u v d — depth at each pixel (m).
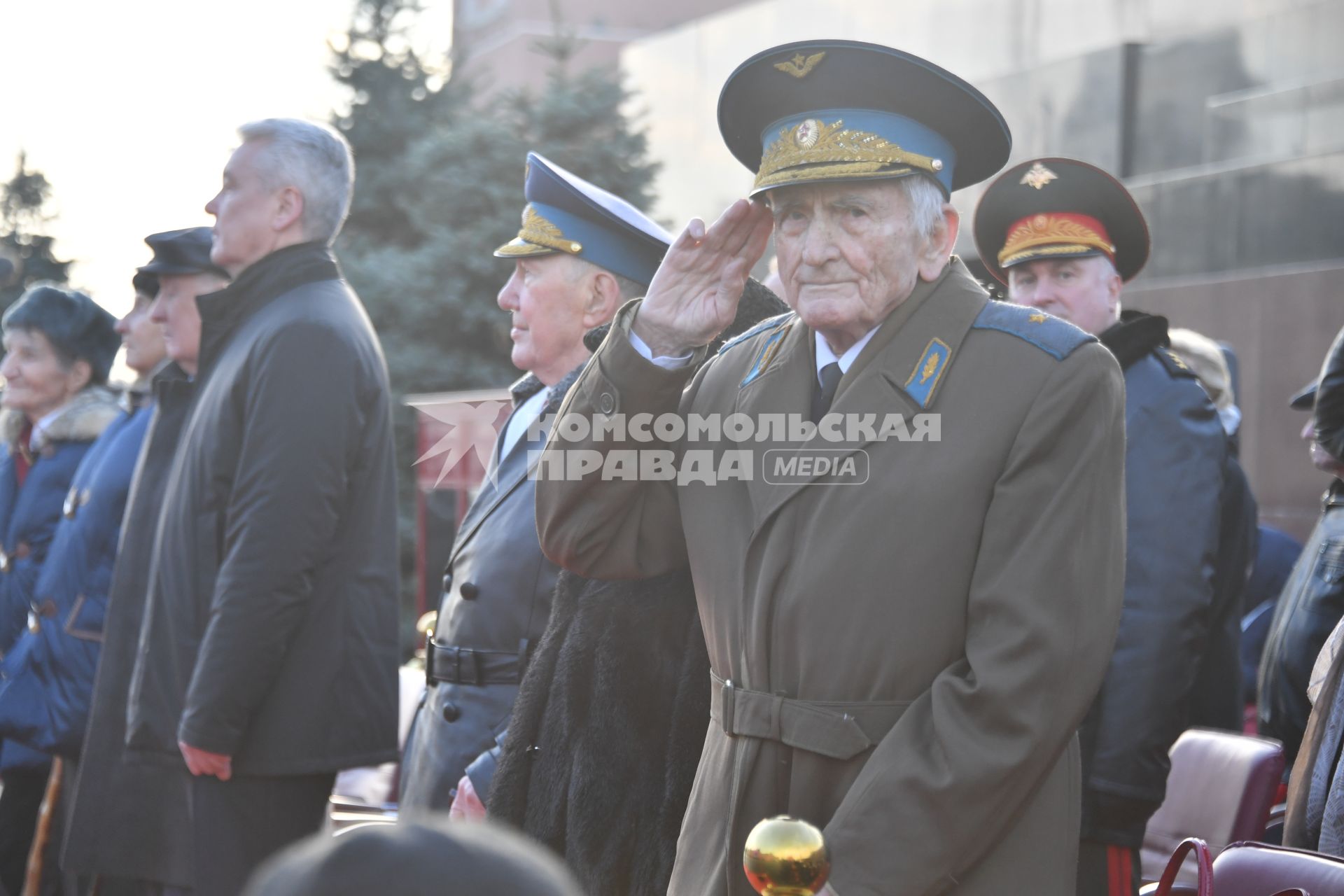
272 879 1.12
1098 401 2.98
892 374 3.07
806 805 3.00
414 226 23.53
